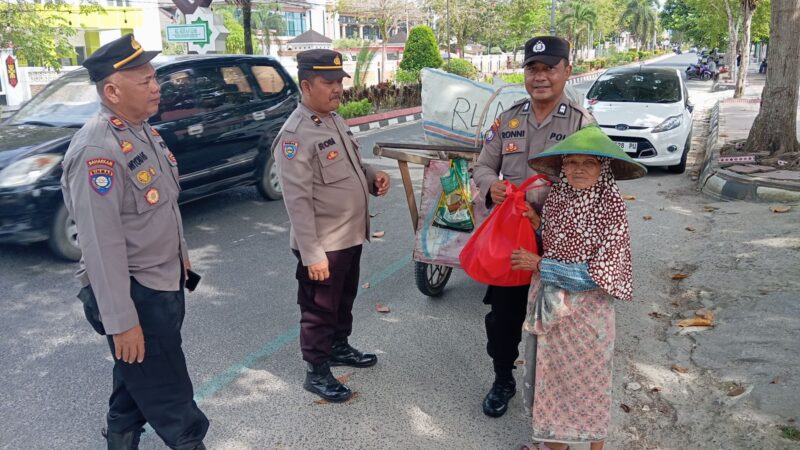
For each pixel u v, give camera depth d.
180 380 2.60
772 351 3.65
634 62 61.47
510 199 2.89
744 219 6.30
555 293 2.61
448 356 4.00
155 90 2.41
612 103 9.77
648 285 4.91
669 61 63.28
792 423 3.00
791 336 3.78
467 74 26.84
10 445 3.13
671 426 3.15
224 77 7.16
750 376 3.45
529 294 2.78
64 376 3.80
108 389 3.67
